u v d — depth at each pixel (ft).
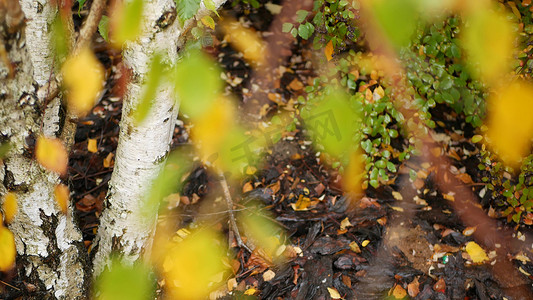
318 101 9.76
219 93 11.91
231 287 8.57
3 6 4.87
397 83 9.48
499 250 9.47
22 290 7.22
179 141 10.97
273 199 10.07
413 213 9.99
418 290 8.71
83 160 10.61
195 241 9.12
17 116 5.61
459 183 10.55
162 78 5.61
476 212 10.07
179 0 4.06
